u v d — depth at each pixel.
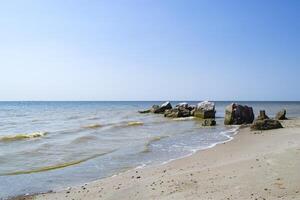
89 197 11.27
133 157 19.20
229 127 36.88
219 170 13.08
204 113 52.97
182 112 57.06
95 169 16.25
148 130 35.00
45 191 12.63
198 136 28.80
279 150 16.00
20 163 17.72
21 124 44.69
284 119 43.56
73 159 18.78
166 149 21.81
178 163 16.31
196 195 10.04
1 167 16.78
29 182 13.96
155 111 73.50
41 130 35.81
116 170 15.94
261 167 12.56
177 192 10.62
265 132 27.62
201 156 17.80
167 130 34.84
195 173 13.05
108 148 22.58
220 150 19.42
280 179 10.69
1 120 53.03
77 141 25.89
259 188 10.02
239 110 40.34
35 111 92.94
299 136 22.48
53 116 65.94
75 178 14.57
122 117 61.09
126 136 29.55
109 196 11.13
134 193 11.15
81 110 101.56
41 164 17.48
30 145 23.94
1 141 25.91
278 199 8.91
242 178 11.37
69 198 11.35
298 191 9.41
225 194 9.81
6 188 13.07
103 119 55.47
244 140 23.38
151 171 14.92
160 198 10.18
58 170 16.17
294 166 12.06
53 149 22.17
